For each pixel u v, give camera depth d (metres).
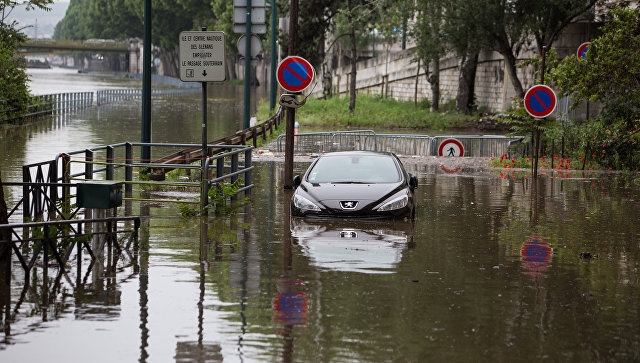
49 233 12.55
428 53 64.12
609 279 12.11
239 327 9.34
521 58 65.75
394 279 11.89
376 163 19.00
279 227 16.48
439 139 39.72
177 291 11.00
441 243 14.91
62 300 10.48
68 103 67.00
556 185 24.98
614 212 19.12
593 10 60.72
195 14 184.62
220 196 18.34
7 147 34.31
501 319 9.82
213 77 18.22
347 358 8.28
